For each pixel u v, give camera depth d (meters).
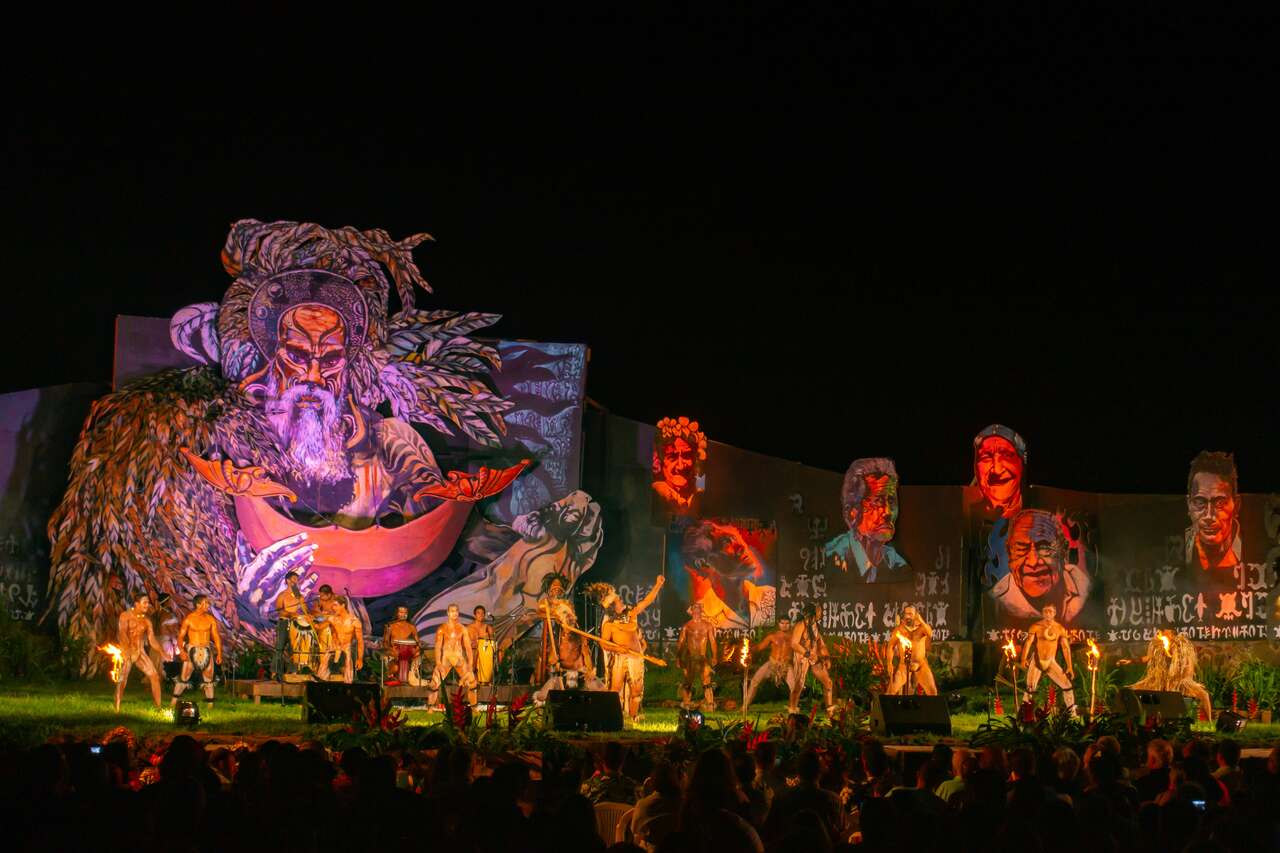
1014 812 7.37
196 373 34.53
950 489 37.31
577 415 36.75
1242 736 26.53
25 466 33.66
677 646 34.16
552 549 35.44
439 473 35.59
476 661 29.95
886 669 32.34
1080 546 37.38
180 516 33.12
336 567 34.28
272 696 30.23
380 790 7.61
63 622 32.25
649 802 8.94
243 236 35.34
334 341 35.25
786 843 6.31
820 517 37.19
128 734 12.34
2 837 7.25
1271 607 35.12
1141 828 7.92
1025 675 35.91
